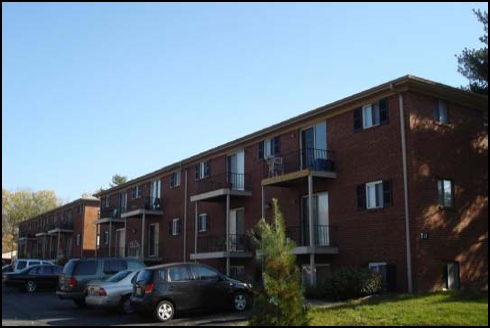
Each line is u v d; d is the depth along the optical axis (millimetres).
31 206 94062
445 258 18859
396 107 19484
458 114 20531
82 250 52750
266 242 10703
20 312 18766
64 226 56344
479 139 20984
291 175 22109
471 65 23094
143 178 39031
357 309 14125
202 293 16094
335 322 12469
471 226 19922
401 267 18562
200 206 31312
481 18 21875
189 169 33219
